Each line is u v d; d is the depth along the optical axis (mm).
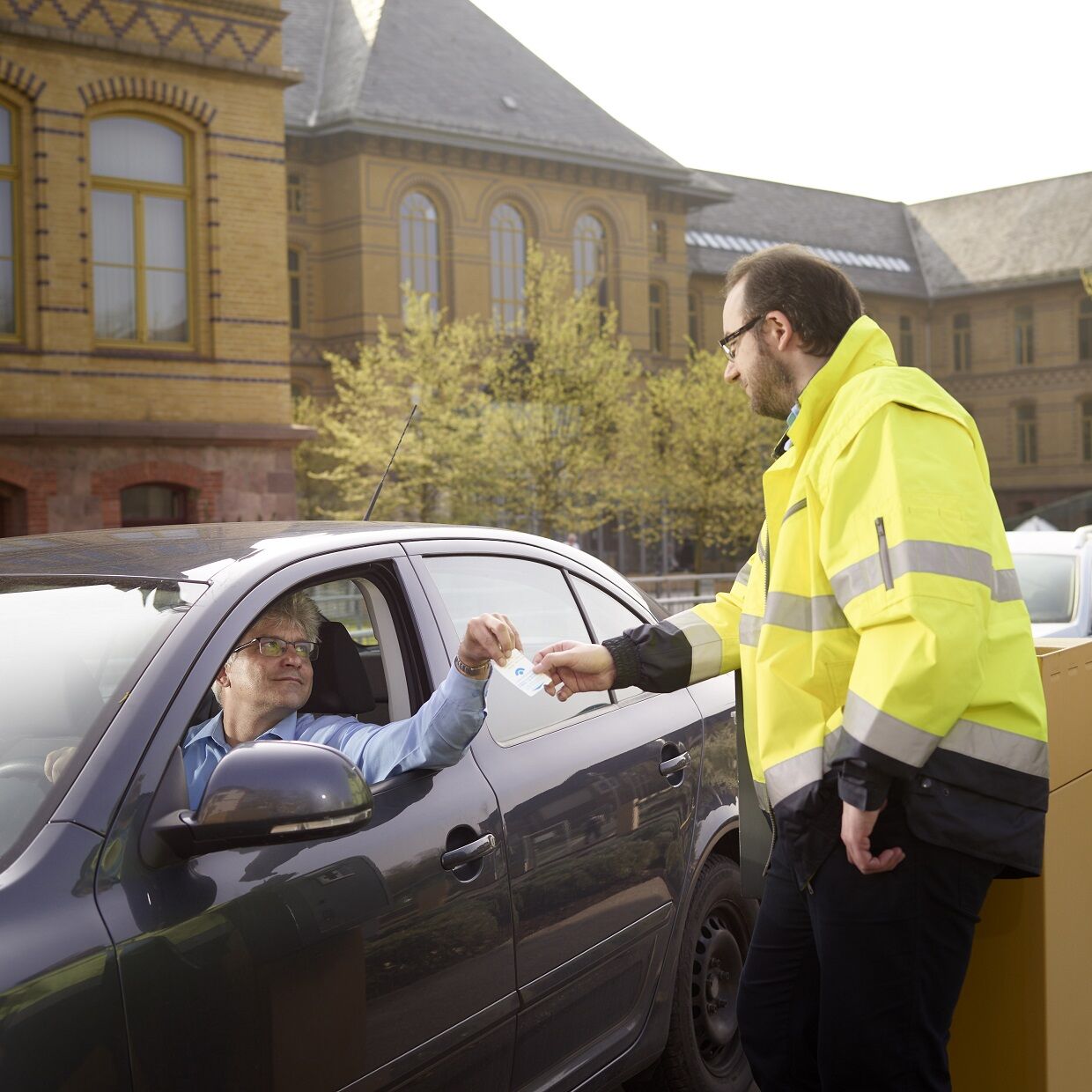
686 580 25531
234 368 20281
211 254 20078
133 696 2139
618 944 3041
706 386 32531
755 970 2346
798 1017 2318
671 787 3326
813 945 2291
